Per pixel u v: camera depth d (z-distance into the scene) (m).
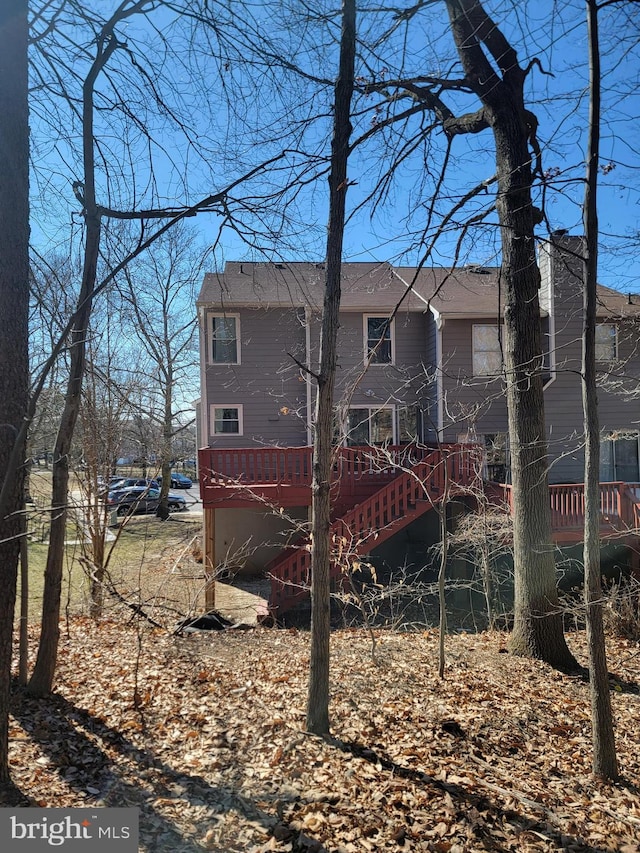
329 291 4.21
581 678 6.14
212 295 13.94
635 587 8.80
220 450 10.96
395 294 15.02
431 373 13.62
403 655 6.60
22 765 3.58
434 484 10.34
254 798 3.38
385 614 10.61
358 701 4.95
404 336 14.76
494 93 6.77
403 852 2.96
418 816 3.26
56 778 3.50
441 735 4.40
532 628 6.71
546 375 13.48
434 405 14.02
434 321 14.09
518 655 6.77
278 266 6.00
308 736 4.18
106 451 9.52
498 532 8.49
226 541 13.67
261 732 4.24
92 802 3.27
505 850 3.06
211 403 14.16
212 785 3.52
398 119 6.28
